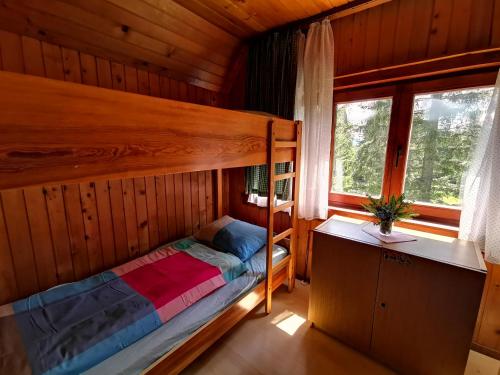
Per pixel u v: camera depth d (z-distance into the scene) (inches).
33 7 53.1
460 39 59.4
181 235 100.3
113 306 54.6
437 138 68.2
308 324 74.0
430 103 68.1
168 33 74.9
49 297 58.7
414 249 56.2
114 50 69.9
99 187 74.5
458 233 63.5
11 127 25.7
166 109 40.4
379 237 62.9
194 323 55.7
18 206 61.1
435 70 63.6
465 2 58.1
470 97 62.9
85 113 31.0
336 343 67.3
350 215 81.6
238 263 74.7
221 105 107.0
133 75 77.2
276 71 87.1
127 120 35.5
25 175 27.2
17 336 46.9
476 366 60.2
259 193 100.8
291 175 79.2
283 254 86.2
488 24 56.1
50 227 66.5
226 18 78.3
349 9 71.4
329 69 76.6
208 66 93.2
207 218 110.0
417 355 56.0
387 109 75.2
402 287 55.7
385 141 76.5
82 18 59.6
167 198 93.5
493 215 55.8
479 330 64.4
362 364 61.3
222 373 58.0
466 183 60.8
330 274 66.2
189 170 45.3
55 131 28.8
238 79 103.9
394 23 67.8
